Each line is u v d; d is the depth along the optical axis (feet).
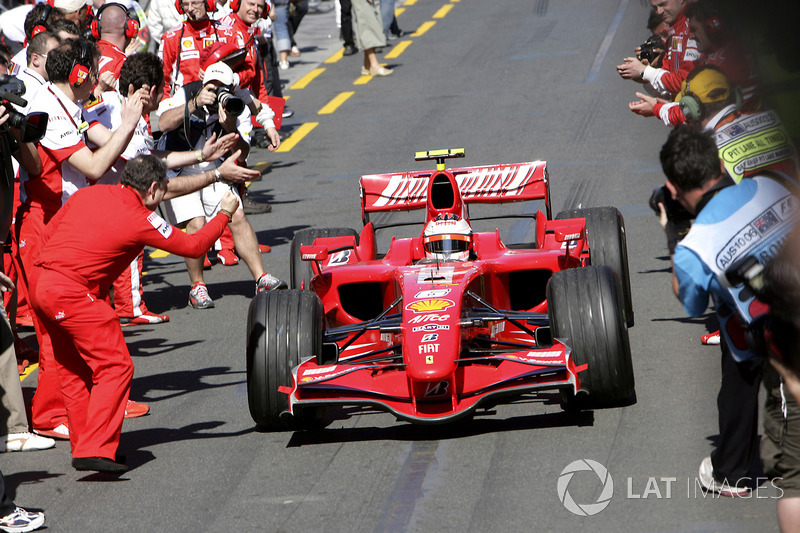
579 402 58.13
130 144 73.20
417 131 144.25
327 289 64.54
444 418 53.11
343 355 64.23
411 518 47.24
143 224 56.24
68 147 65.16
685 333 69.87
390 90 173.27
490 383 54.90
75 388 57.52
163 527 49.16
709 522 44.19
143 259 109.50
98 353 55.36
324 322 63.46
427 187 72.95
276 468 54.75
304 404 54.54
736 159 49.26
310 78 189.47
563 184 112.37
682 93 59.72
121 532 49.06
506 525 45.65
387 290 63.98
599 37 193.77
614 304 56.08
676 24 78.43
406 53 201.98
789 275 36.52
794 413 38.58
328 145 143.13
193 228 88.33
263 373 57.72
